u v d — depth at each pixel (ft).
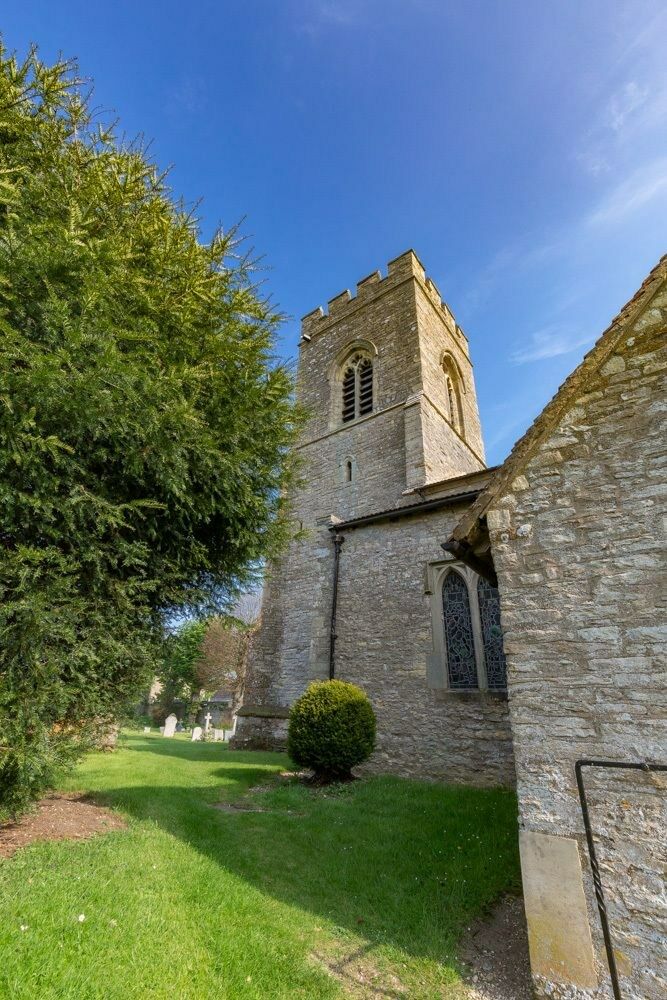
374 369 62.03
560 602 11.85
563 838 10.39
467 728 27.30
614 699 10.63
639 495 11.59
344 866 15.74
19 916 9.66
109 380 13.74
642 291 13.17
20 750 12.46
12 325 13.55
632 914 9.38
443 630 30.55
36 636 12.66
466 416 69.31
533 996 9.98
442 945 11.71
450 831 18.52
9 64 14.62
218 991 9.16
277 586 55.01
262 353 22.13
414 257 63.72
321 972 10.42
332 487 58.44
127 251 16.44
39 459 12.82
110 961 9.04
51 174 16.24
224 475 18.62
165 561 18.08
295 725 28.19
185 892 12.37
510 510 13.24
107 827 16.35
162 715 121.60
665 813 9.60
